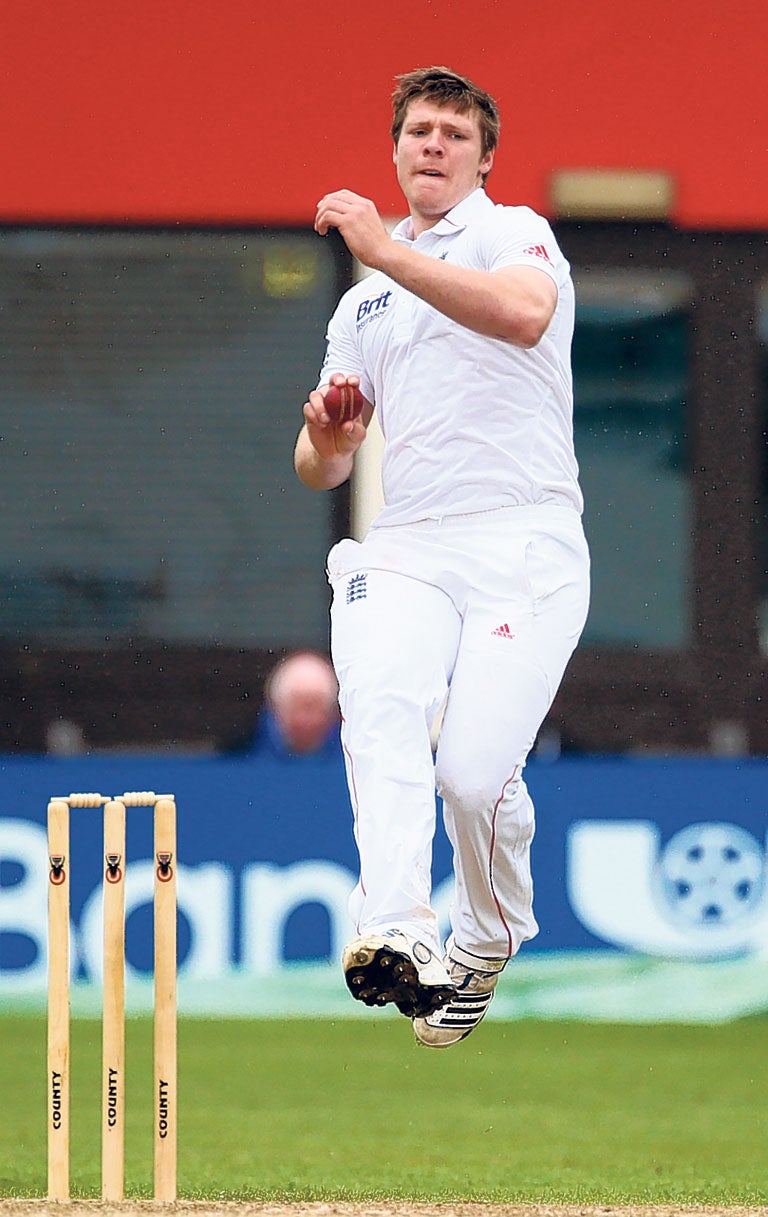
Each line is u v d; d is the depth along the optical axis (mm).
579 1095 20094
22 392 26344
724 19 26219
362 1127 18406
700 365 26359
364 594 11102
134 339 26328
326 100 26188
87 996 22812
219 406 26406
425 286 10078
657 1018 23312
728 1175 16219
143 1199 13648
